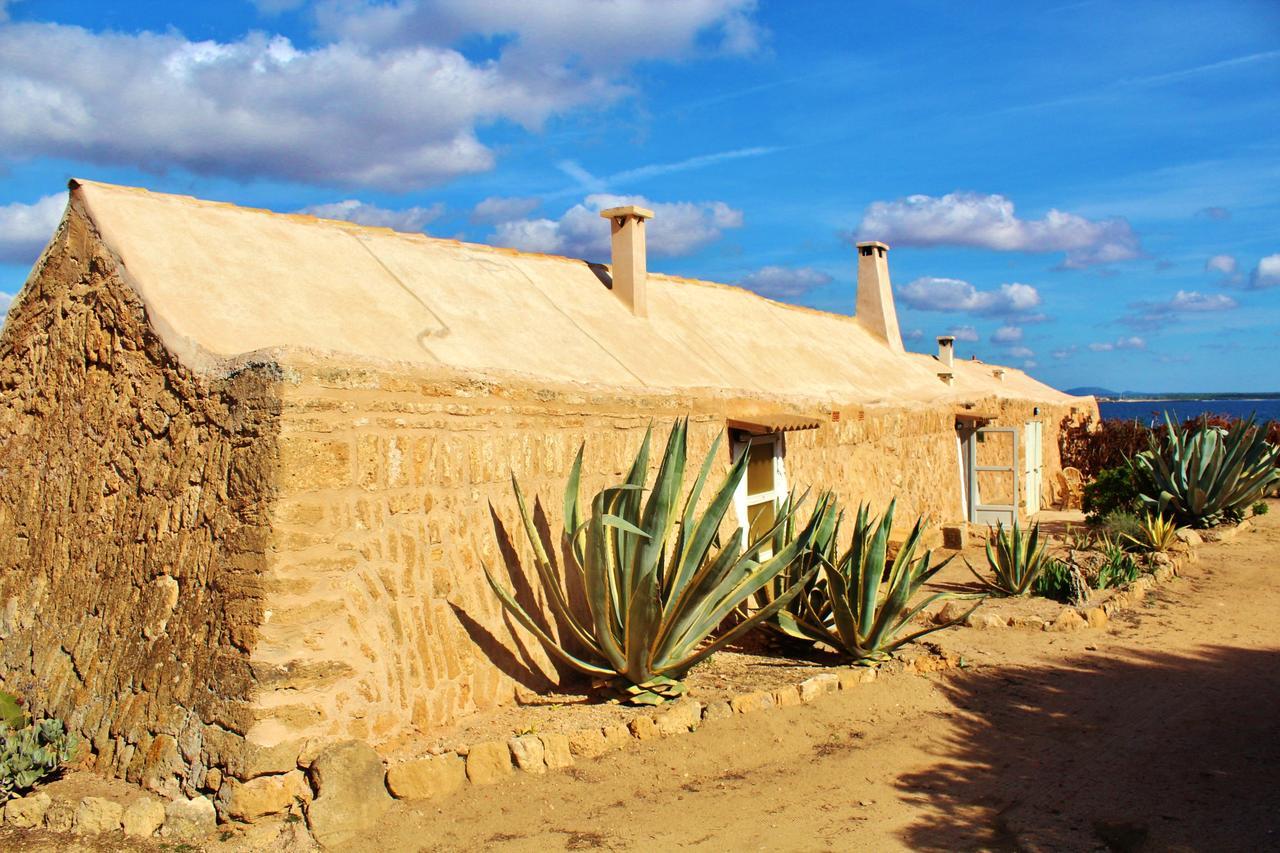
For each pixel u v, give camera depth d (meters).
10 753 6.79
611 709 7.88
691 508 8.05
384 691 6.93
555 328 10.92
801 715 8.38
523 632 8.18
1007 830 6.46
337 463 6.84
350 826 6.05
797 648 10.26
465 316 9.94
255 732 6.19
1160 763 7.65
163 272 7.94
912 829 6.46
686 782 7.09
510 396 8.33
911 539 9.70
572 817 6.44
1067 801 6.95
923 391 18.81
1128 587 12.95
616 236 12.94
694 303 14.95
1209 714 8.77
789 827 6.45
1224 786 7.19
